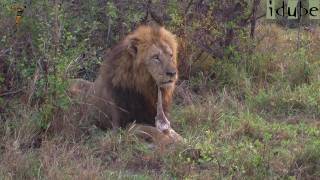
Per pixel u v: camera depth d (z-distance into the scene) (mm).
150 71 11594
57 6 11617
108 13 13664
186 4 15266
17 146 10141
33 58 11617
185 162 10141
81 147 10633
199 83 14805
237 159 10148
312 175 9984
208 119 12523
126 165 10344
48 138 10922
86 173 9352
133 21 14211
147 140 11531
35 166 9641
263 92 14227
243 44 15977
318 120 13125
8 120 11062
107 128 12117
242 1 15781
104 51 14172
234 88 14820
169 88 11945
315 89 14398
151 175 9852
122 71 11812
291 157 10406
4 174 9312
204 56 15477
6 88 11719
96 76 13766
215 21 15445
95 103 12188
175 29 14828
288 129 12156
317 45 17984
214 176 9727
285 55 16375
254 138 11789
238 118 12773
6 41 11648
